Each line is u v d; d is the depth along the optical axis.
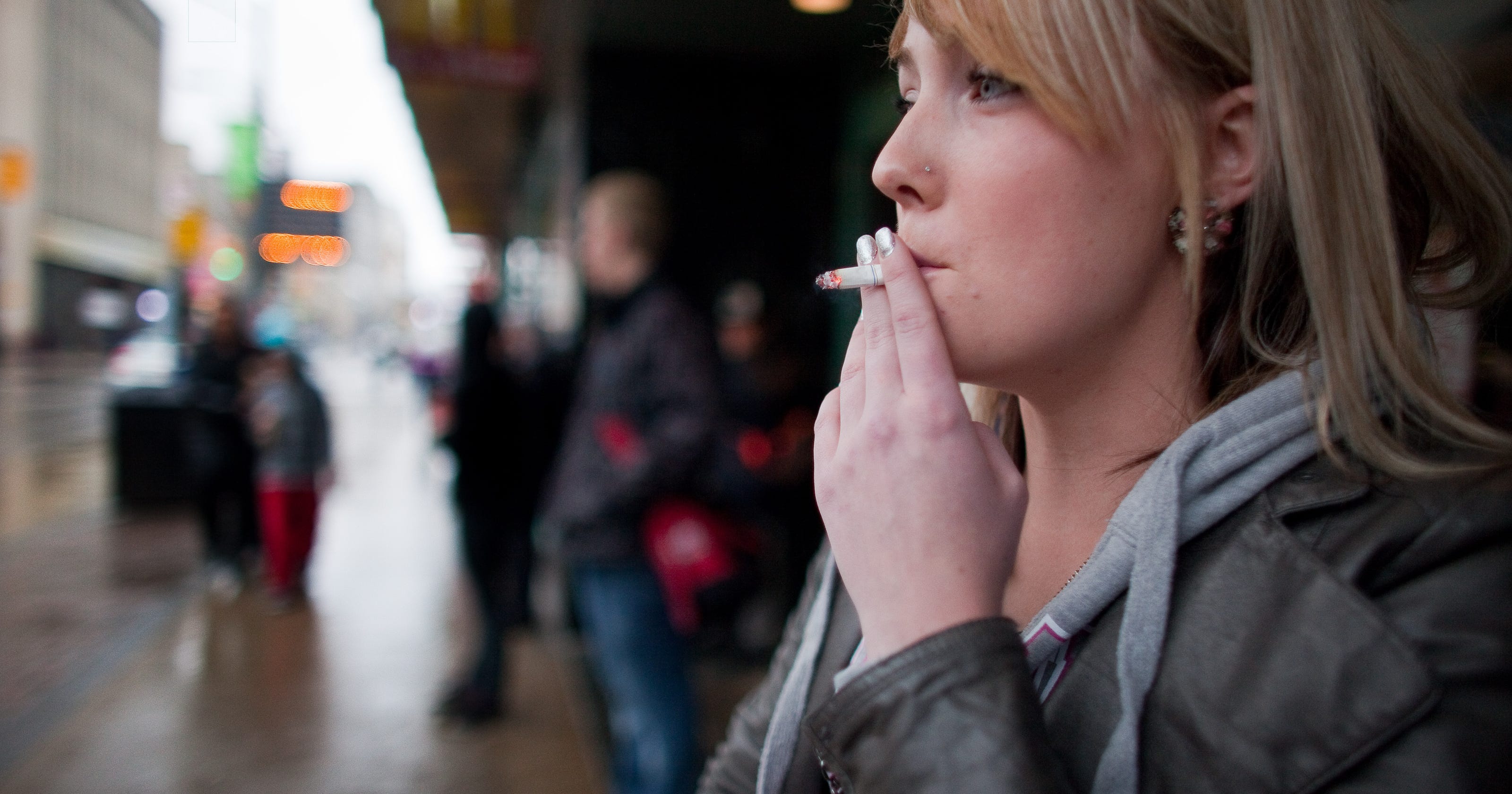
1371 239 0.57
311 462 5.62
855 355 0.67
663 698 2.48
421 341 23.88
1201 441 0.58
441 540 7.62
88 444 13.77
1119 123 0.57
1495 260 0.65
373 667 4.49
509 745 3.58
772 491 3.73
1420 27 0.68
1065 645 0.62
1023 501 0.60
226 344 6.20
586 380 2.67
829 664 0.79
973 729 0.51
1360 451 0.54
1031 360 0.61
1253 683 0.51
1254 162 0.61
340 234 11.29
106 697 4.05
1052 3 0.56
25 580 6.02
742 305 4.54
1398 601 0.50
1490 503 0.50
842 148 5.04
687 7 4.27
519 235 13.66
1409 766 0.46
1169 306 0.64
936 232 0.62
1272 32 0.59
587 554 2.49
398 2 5.06
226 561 6.12
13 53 33.22
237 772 3.35
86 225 39.25
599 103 4.97
